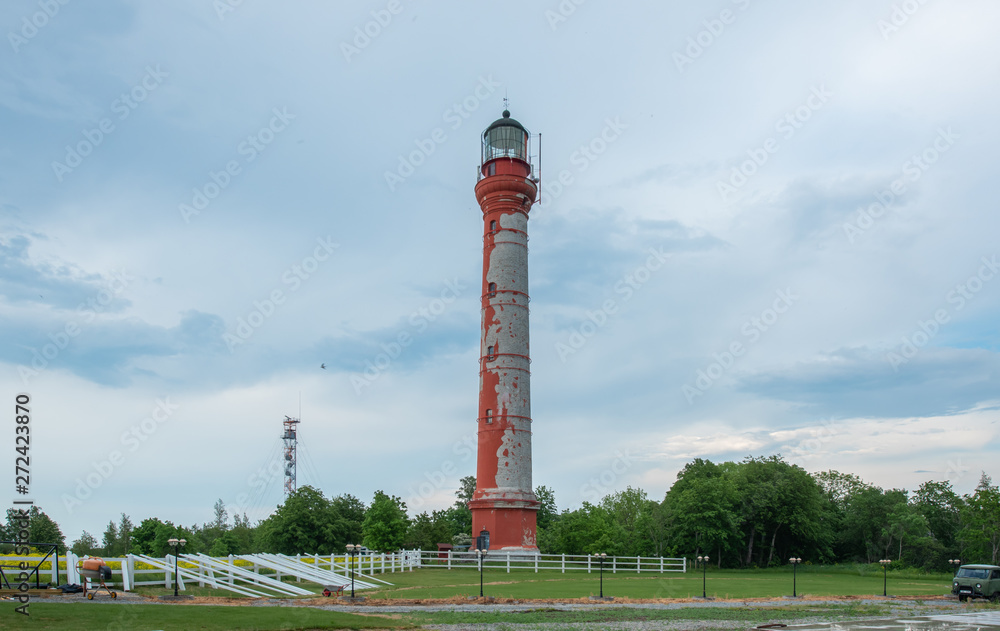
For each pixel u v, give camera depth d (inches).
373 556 1967.3
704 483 3272.6
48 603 1004.6
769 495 3324.3
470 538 3479.3
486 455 2440.9
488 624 1003.3
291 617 967.0
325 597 1369.3
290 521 3181.6
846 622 1112.8
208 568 1438.2
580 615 1132.5
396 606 1235.9
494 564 2285.9
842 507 4195.4
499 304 2524.6
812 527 3373.5
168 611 976.3
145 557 1407.5
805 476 3410.4
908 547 3356.3
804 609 1306.6
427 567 2273.6
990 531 2792.8
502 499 2367.1
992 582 1585.9
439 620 1034.7
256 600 1272.1
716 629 999.0
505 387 2464.3
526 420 2468.0
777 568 3275.1
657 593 1583.4
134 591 1293.1
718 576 2418.8
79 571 1290.6
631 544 3481.8
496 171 2628.0
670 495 3794.3
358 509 3614.7
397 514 2783.0
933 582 2381.9
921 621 1142.3
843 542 3757.4
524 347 2518.5
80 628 807.7
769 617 1161.4
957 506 3538.4
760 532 3415.4
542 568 2252.7
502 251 2561.5
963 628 1050.1
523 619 1066.1
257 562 1596.9
